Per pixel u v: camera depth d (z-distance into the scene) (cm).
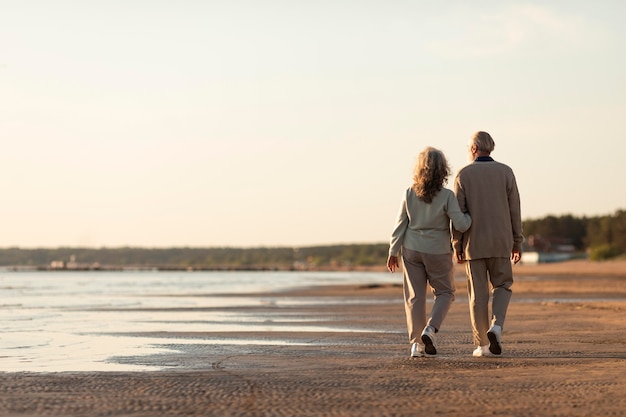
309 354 1014
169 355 1011
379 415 572
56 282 6775
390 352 1039
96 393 670
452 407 602
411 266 995
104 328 1535
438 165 980
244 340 1241
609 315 1770
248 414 579
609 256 13675
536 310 1983
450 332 1347
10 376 771
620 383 709
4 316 1962
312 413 580
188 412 587
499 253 973
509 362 891
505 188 984
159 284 6128
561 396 646
